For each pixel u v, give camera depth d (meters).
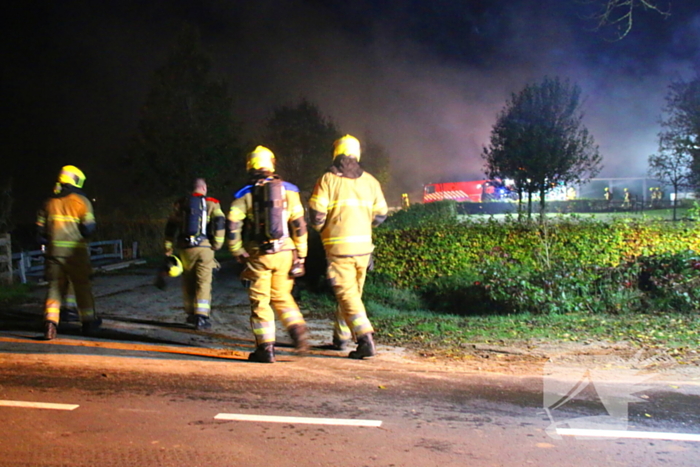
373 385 5.62
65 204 7.47
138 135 20.44
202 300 8.47
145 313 9.62
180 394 5.26
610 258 11.23
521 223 11.81
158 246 19.72
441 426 4.57
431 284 11.55
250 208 6.26
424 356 6.99
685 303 9.29
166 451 4.04
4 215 13.27
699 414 4.85
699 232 11.09
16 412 4.76
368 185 6.64
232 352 7.03
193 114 20.53
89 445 4.13
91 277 7.83
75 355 6.53
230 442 4.21
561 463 3.92
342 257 6.55
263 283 6.36
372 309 10.16
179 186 20.16
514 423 4.64
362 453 4.05
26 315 9.12
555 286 9.88
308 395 5.29
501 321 9.06
